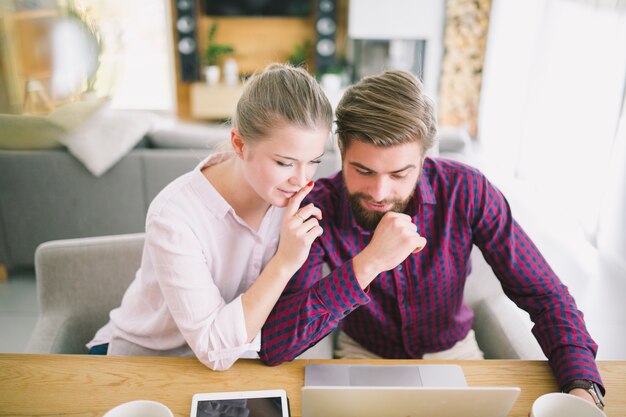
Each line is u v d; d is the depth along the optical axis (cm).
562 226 328
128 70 592
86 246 149
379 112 96
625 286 265
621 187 282
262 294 100
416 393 81
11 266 269
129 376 98
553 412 78
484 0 504
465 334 138
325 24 547
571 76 338
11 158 249
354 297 102
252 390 95
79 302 149
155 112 600
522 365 103
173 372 99
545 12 375
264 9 564
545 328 108
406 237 98
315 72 564
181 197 106
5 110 242
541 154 382
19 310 245
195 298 101
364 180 104
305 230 98
